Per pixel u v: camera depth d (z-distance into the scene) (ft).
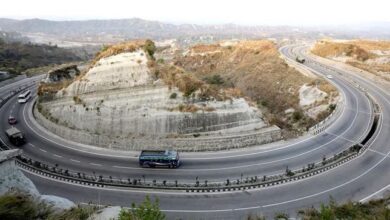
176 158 117.80
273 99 201.16
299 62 261.44
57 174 114.21
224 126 134.00
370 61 256.11
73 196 103.09
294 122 167.84
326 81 202.80
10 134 140.05
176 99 136.98
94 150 133.59
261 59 252.01
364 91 197.67
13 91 223.51
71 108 147.43
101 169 119.24
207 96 136.87
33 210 61.57
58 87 162.50
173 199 101.04
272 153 127.85
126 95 140.87
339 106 171.22
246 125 136.36
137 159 126.21
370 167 117.50
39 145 138.62
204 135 132.16
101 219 71.51
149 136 133.49
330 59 274.77
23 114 177.37
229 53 289.33
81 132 140.56
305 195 101.71
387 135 142.82
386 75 223.51
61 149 134.92
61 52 574.15
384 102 181.37
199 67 285.64
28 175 115.44
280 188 105.91
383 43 296.51
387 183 106.93
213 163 121.49
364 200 97.60
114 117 137.90
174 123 133.49
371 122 155.63
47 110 158.71
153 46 165.58
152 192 104.99
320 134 144.66
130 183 107.96
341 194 101.60
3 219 54.60
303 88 195.72
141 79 144.56
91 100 144.15
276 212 93.35
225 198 101.19
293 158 123.85
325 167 116.47
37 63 431.84
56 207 71.72
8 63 369.91
